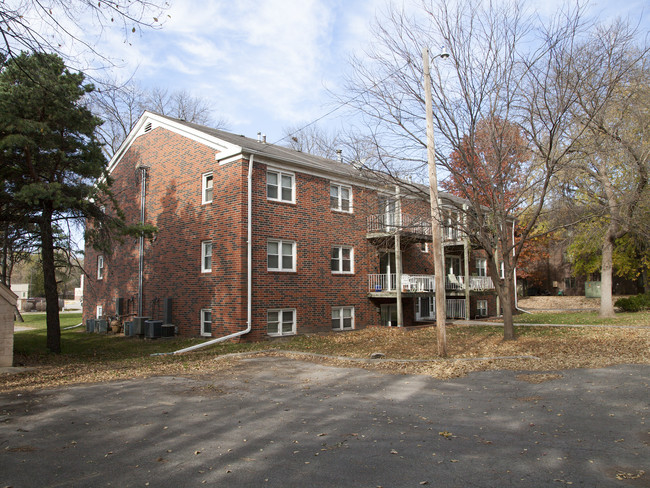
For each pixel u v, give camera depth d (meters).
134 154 22.75
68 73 14.25
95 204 16.98
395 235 19.61
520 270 41.53
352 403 7.81
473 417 6.82
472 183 14.38
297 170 18.75
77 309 51.28
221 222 17.45
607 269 22.83
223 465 5.07
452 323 21.94
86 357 14.44
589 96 13.86
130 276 22.34
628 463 4.89
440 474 4.72
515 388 8.63
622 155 18.55
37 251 16.66
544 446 5.48
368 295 21.05
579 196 20.80
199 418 6.96
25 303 48.69
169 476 4.79
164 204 20.50
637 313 23.95
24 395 8.64
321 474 4.78
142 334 20.03
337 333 18.72
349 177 19.67
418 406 7.53
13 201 14.81
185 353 14.73
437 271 12.41
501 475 4.66
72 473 4.89
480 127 14.22
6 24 6.50
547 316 24.77
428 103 12.36
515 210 17.20
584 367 10.34
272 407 7.59
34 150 14.42
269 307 17.23
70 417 7.07
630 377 9.17
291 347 15.20
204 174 18.62
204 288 17.98
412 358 12.14
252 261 16.89
